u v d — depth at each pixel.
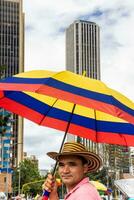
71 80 4.56
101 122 5.63
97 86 4.61
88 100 4.35
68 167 4.38
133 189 15.25
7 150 98.19
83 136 5.70
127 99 4.95
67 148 4.40
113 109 4.36
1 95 5.73
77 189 4.22
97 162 4.39
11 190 126.25
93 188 4.25
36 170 155.88
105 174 78.06
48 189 4.79
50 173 4.83
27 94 5.89
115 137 5.63
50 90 4.32
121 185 15.58
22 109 5.87
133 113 4.73
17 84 4.50
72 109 5.79
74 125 5.75
